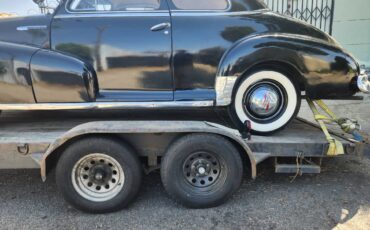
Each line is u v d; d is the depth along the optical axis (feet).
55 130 10.57
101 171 8.98
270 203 9.55
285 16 11.10
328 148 9.84
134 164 8.93
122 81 10.73
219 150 8.93
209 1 10.82
